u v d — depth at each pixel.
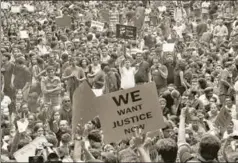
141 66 30.06
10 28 47.34
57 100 27.58
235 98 26.47
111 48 37.34
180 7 55.50
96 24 45.53
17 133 17.36
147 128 14.51
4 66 29.02
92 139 15.62
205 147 12.34
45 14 57.12
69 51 38.38
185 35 44.03
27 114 23.44
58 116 23.00
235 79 28.58
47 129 19.67
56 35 44.12
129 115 14.53
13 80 29.03
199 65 33.16
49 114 23.44
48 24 49.03
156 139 15.99
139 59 32.19
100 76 29.75
